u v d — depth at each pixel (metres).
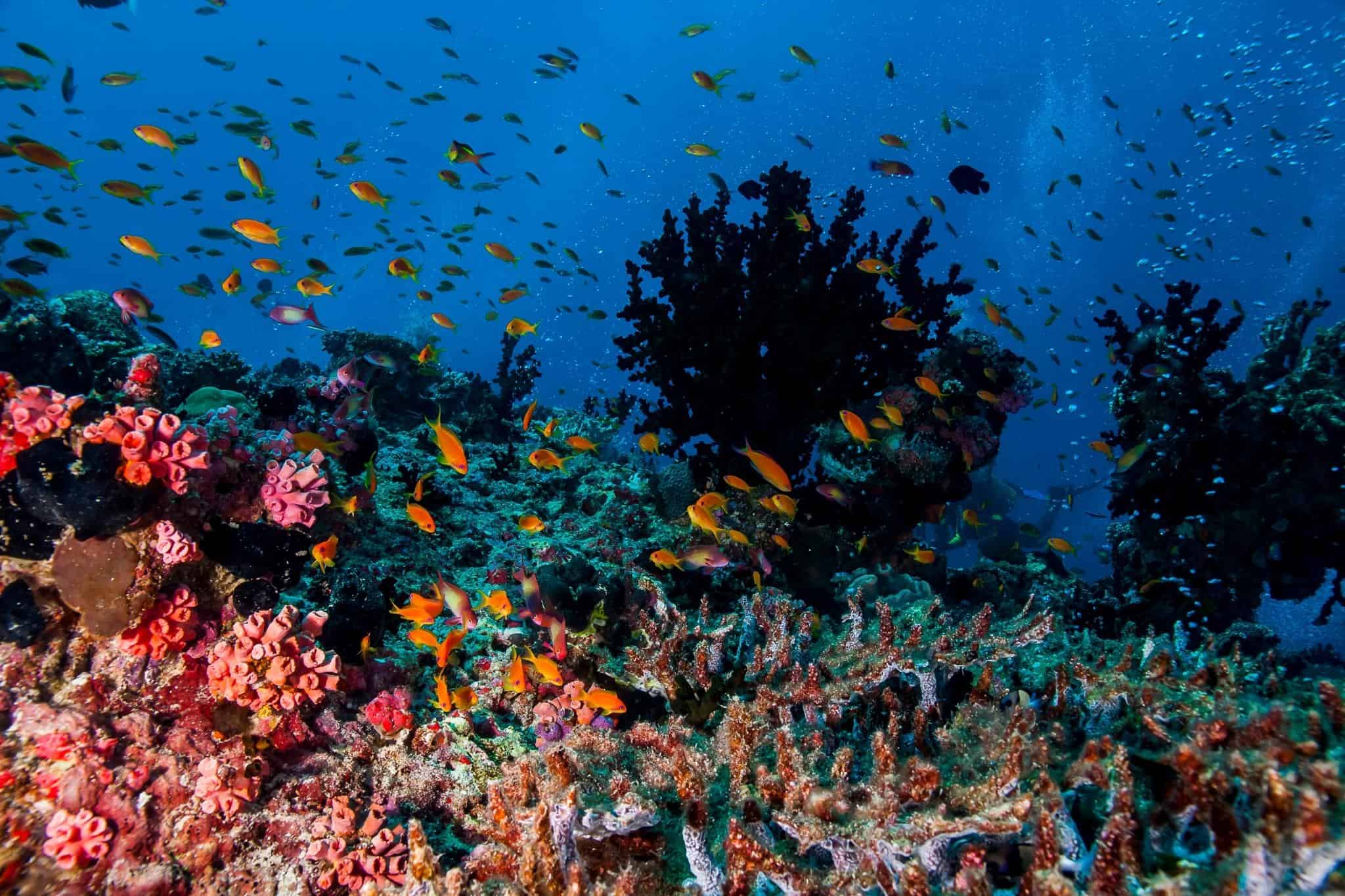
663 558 4.81
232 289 6.34
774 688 3.74
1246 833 1.91
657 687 3.88
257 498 3.34
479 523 6.74
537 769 3.16
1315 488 6.62
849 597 4.36
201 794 2.65
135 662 2.86
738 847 2.28
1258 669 3.68
